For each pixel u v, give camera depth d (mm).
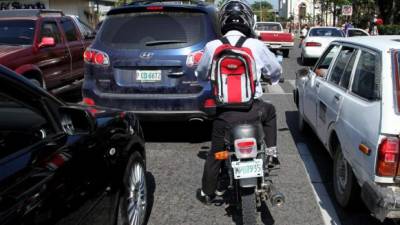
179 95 6328
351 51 5168
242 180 3719
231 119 3936
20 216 2385
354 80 4719
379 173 3672
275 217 4543
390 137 3639
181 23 6445
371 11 38500
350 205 4488
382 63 4094
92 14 38531
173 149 6715
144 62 6312
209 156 4230
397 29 28297
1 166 2492
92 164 3264
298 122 8195
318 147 6848
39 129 3023
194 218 4535
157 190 5234
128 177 3918
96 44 6594
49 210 2648
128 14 6613
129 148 3963
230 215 4586
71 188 2920
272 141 4324
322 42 19672
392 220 4418
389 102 3775
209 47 4090
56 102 3324
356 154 4117
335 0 45188
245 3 4426
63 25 10445
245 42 4027
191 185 5375
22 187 2486
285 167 5988
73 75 10492
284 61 21406
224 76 3891
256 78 3998
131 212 4016
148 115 6422
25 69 8492
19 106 3002
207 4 7199
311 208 4746
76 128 3357
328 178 5594
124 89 6406
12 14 9859
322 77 6035
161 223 4441
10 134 2811
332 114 5086
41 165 2732
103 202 3400
